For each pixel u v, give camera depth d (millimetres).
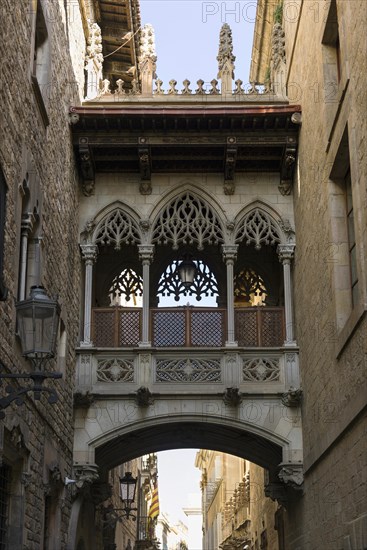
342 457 14234
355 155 12953
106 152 20094
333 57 15836
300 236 19125
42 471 14641
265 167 20516
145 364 19047
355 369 13008
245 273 22047
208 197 20344
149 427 18859
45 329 9719
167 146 19672
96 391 18859
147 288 19625
